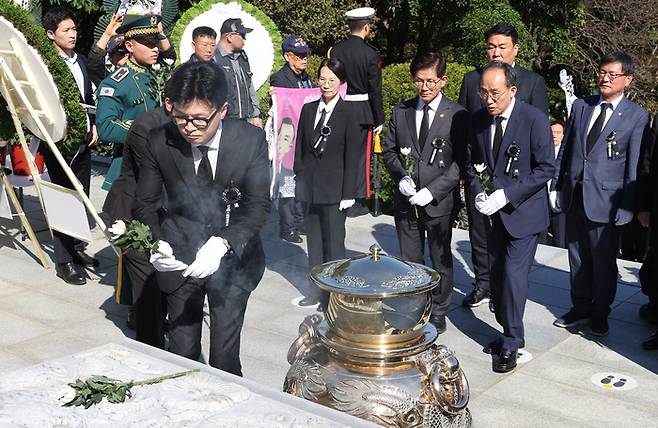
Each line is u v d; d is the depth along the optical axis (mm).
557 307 5777
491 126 4676
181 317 3551
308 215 5598
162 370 2625
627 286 6238
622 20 15984
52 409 2316
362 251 7133
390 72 9086
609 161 5043
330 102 5418
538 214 4598
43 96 5129
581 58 16562
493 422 4051
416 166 5148
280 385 4375
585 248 5246
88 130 6250
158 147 3424
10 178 6977
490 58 5445
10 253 6750
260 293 5969
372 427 2291
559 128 7633
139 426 2256
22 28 5246
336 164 5422
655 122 4961
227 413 2328
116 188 4305
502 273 4789
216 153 3404
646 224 5156
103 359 2725
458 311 5699
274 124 7098
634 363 4816
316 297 5695
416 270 2904
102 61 6531
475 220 5648
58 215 5113
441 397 2693
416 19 17609
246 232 3328
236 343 3648
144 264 4418
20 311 5430
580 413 4168
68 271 6031
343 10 14812
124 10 6219
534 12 15758
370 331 2760
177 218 3492
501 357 4656
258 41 7402
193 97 3084
